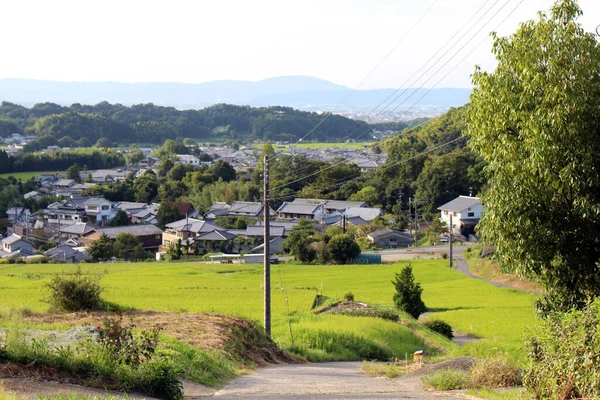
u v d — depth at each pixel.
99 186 121.69
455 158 99.94
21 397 8.15
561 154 12.70
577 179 12.54
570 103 12.40
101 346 10.80
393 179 107.69
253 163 160.62
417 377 15.19
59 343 12.65
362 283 48.16
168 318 20.59
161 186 119.19
